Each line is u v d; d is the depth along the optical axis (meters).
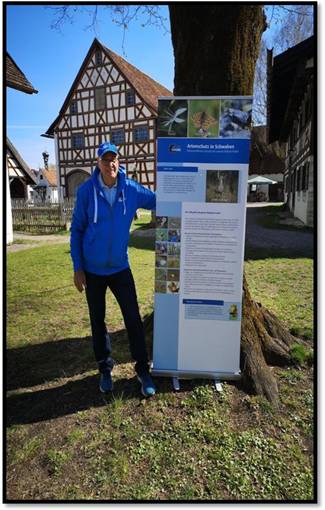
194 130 2.47
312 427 2.34
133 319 2.68
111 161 2.39
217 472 2.04
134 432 2.31
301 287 5.58
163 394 2.64
